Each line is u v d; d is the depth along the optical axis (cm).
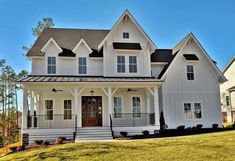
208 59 2519
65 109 2288
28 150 1508
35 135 1952
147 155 1172
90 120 2294
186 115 2420
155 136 1908
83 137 1934
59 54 2338
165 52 2725
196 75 2498
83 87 2062
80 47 2380
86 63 2370
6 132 4400
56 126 2250
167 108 2384
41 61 2320
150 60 2464
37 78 2086
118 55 2386
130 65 2395
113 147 1341
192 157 1111
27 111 1964
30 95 2088
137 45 2411
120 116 2345
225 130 2139
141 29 2423
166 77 2431
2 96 4725
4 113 4669
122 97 2377
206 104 2477
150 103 2372
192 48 2536
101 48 2400
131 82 2081
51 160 1183
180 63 2480
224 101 4059
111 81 2064
